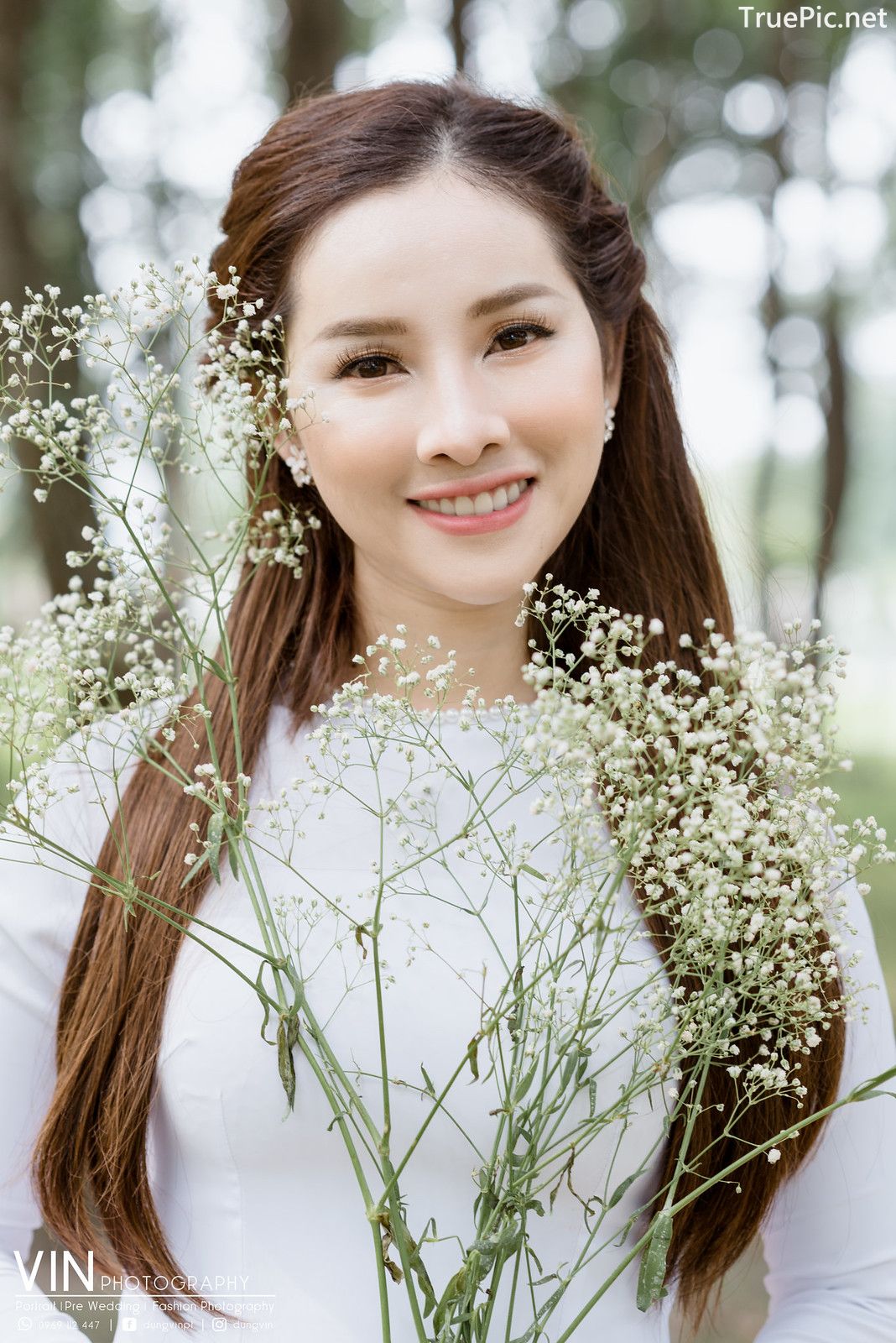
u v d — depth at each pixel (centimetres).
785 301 1075
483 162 120
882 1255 131
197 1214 122
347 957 121
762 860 94
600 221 136
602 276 134
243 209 129
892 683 978
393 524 124
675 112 920
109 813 137
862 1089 89
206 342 121
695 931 101
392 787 131
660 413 150
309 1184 118
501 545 123
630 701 92
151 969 124
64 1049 129
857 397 1145
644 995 120
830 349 998
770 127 984
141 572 113
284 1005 105
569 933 122
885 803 674
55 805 135
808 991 101
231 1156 119
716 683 148
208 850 104
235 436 115
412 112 122
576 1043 97
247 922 124
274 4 683
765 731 91
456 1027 118
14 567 776
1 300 606
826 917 117
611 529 150
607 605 150
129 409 110
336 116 124
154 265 106
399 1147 118
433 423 117
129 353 107
